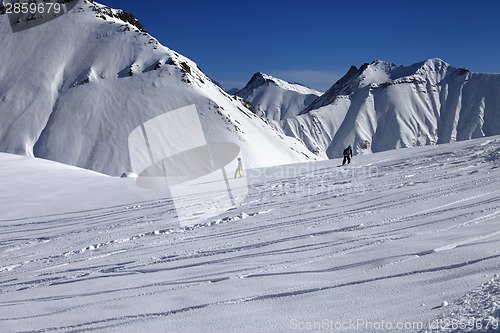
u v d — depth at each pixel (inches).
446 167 618.2
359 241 253.9
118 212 608.7
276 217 413.7
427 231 251.3
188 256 290.4
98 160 3873.0
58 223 580.1
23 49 5644.7
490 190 382.0
